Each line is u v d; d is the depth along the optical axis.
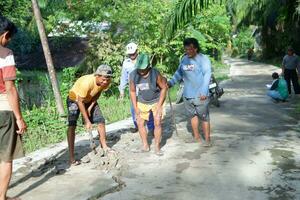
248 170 6.37
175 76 7.84
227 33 19.98
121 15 15.48
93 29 16.47
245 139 8.26
